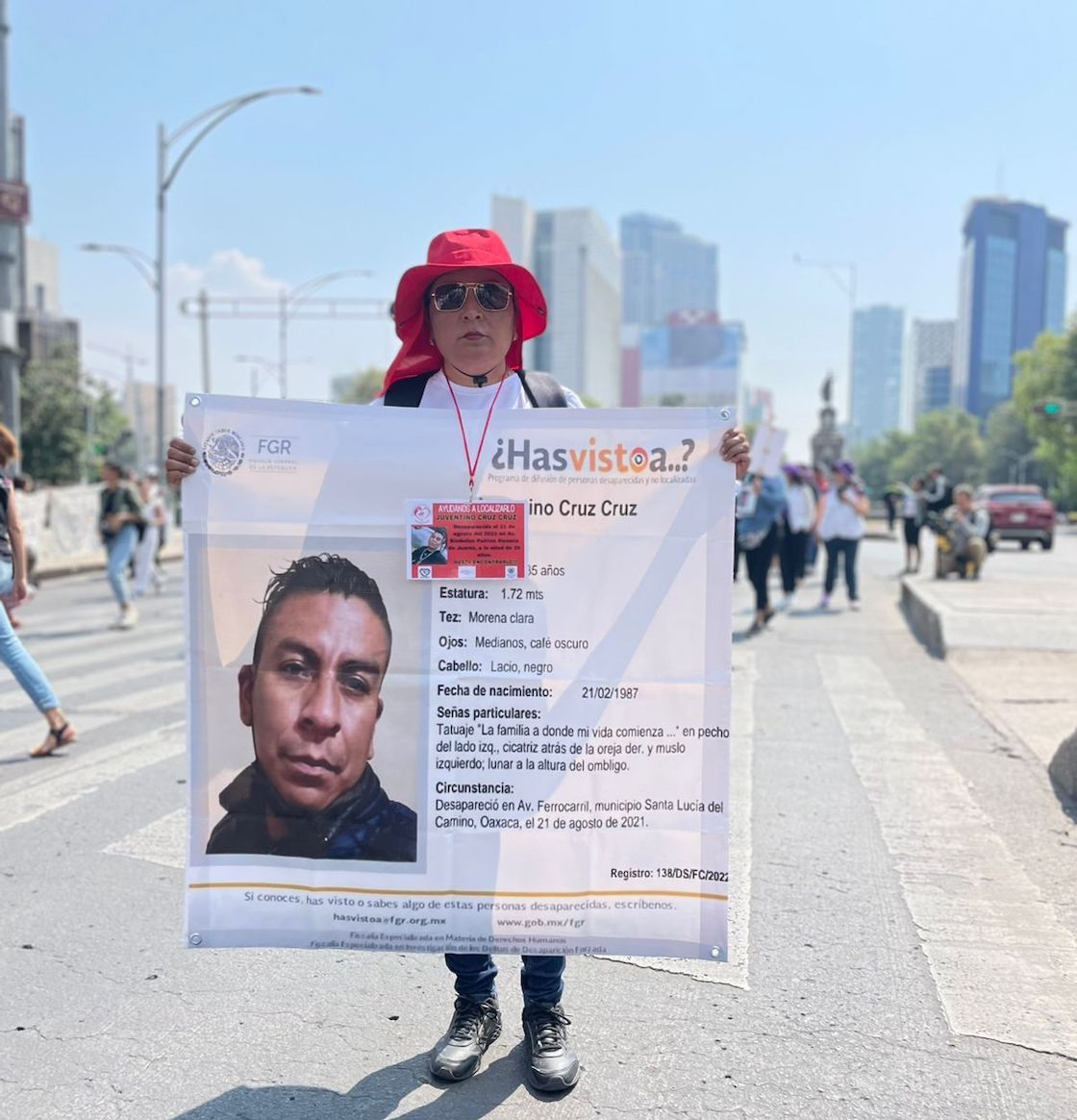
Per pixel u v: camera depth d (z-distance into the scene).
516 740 2.58
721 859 2.58
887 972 3.30
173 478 2.55
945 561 16.88
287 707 2.59
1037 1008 3.08
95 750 5.93
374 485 2.56
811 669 8.70
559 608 2.57
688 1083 2.68
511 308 2.82
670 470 2.56
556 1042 2.69
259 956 3.42
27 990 3.15
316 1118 2.52
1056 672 8.37
